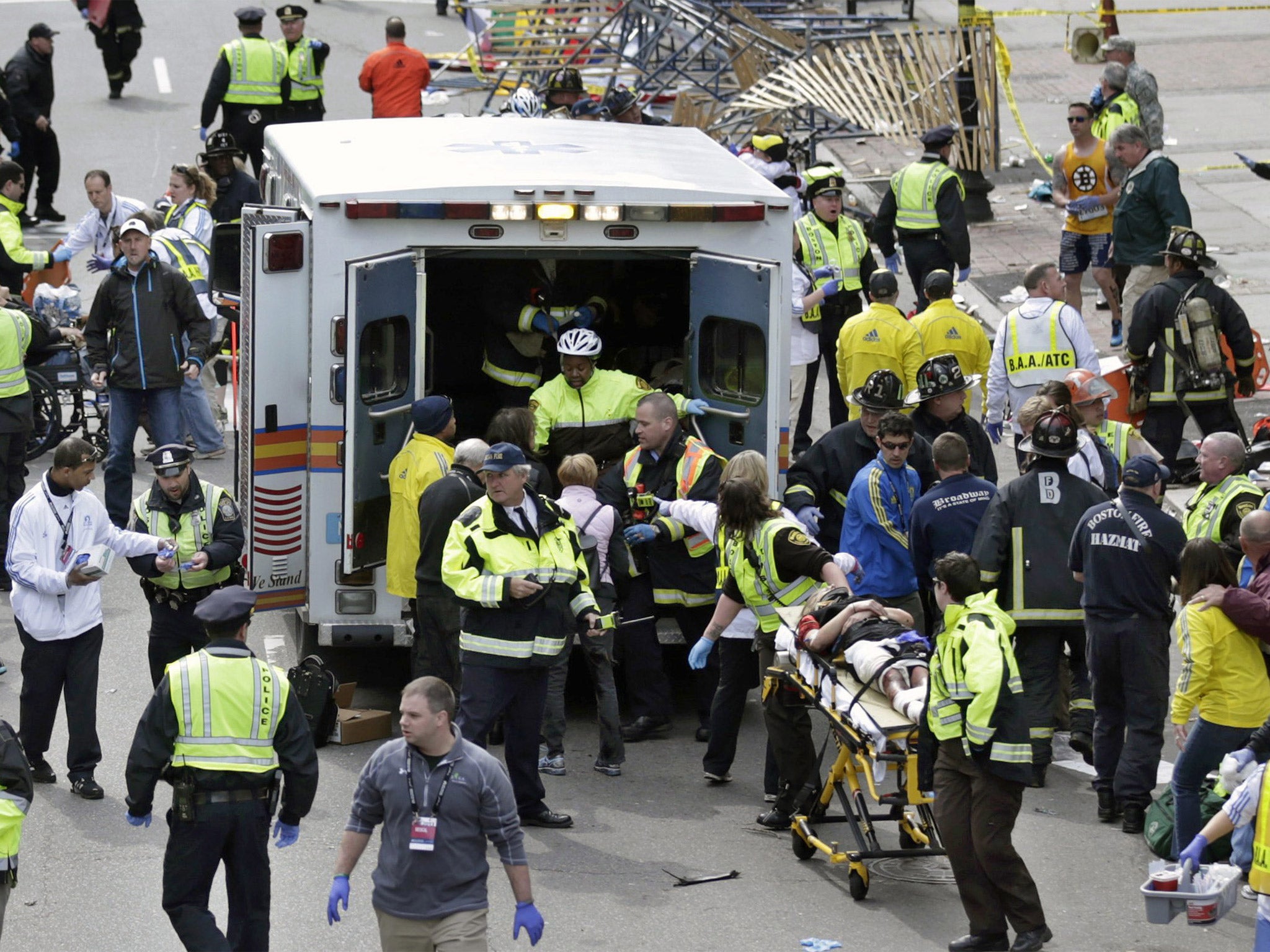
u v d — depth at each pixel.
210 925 24.06
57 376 51.94
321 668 29.53
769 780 32.25
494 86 84.00
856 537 34.75
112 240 56.94
